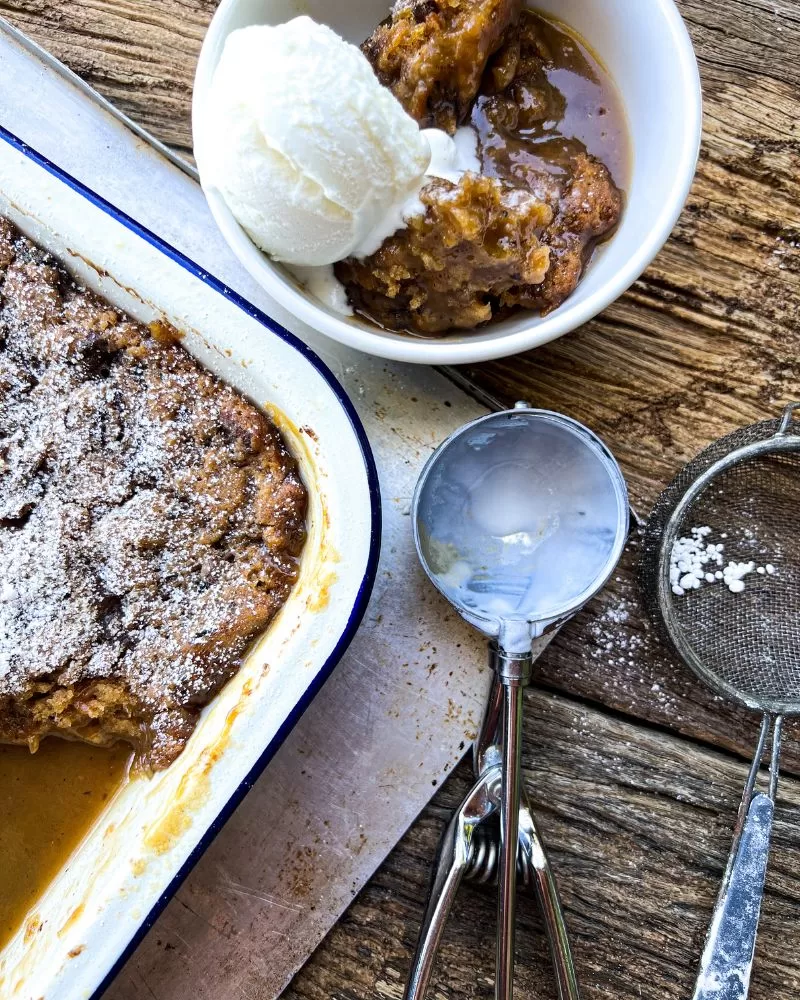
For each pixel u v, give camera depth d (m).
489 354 0.35
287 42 0.33
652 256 0.35
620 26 0.36
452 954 0.41
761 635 0.42
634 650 0.41
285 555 0.38
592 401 0.41
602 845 0.41
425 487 0.39
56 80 0.40
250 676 0.37
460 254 0.35
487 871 0.39
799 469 0.41
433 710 0.41
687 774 0.41
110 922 0.36
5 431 0.38
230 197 0.35
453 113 0.36
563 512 0.39
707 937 0.40
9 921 0.39
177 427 0.38
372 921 0.41
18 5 0.40
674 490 0.40
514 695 0.38
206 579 0.38
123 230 0.37
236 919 0.41
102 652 0.38
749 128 0.40
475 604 0.39
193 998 0.41
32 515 0.38
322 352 0.41
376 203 0.35
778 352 0.41
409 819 0.41
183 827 0.36
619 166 0.37
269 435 0.38
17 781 0.40
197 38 0.40
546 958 0.41
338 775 0.41
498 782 0.39
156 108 0.40
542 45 0.36
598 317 0.41
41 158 0.37
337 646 0.36
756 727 0.41
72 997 0.36
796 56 0.40
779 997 0.41
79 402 0.38
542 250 0.35
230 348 0.37
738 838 0.40
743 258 0.40
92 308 0.38
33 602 0.38
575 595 0.39
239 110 0.34
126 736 0.39
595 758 0.41
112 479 0.38
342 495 0.36
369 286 0.37
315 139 0.33
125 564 0.38
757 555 0.42
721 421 0.41
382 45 0.36
